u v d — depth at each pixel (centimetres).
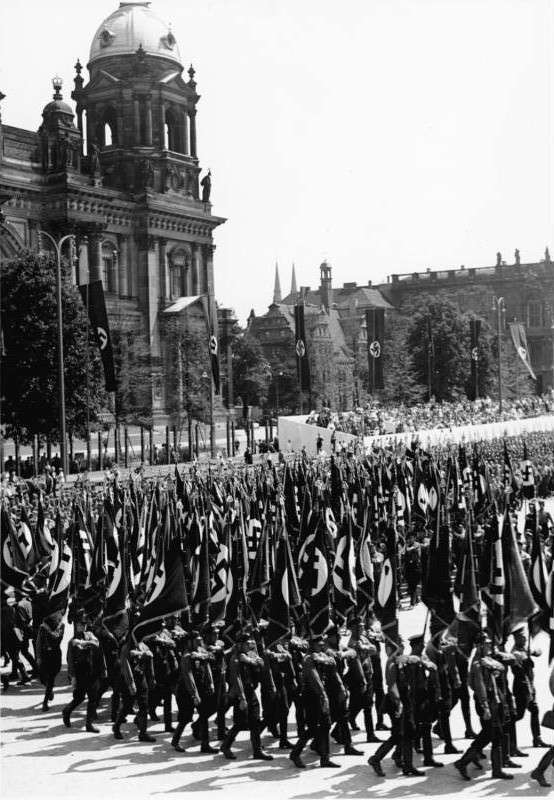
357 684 2238
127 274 12388
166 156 12938
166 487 4316
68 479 6444
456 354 16012
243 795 1920
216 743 2292
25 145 11150
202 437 11856
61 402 6128
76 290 8300
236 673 2138
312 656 2127
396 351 15800
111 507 3309
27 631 2847
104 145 13138
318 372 17225
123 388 10562
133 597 2644
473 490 4997
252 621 2314
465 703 2269
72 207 11269
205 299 12694
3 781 1991
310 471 5084
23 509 3384
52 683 2556
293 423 8662
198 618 2448
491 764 2086
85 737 2336
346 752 2191
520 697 2122
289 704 2222
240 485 4078
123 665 2294
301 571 2925
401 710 2050
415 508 4416
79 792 1942
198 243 13300
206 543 2527
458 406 12412
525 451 6191
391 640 2058
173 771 2081
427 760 2095
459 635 2248
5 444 10325
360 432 9000
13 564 2878
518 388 15762
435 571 2189
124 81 12862
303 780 2014
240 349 17388
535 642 3262
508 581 2283
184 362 12081
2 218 10538
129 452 10488
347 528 2669
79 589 2705
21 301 7912
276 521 3347
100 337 7100
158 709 2628
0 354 4350
